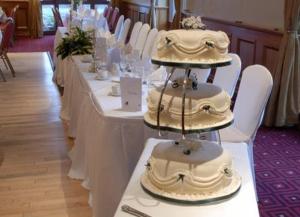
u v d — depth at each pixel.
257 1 5.21
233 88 3.08
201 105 1.51
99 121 2.57
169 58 1.57
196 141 1.69
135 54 3.47
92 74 3.57
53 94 5.86
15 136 4.26
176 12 7.83
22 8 10.91
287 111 4.52
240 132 2.84
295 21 4.29
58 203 2.96
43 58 8.50
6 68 7.50
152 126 1.57
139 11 10.02
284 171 3.48
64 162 3.66
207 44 1.55
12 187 3.20
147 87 3.06
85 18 7.00
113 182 2.50
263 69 2.77
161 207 1.49
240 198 1.53
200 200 1.48
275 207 2.91
